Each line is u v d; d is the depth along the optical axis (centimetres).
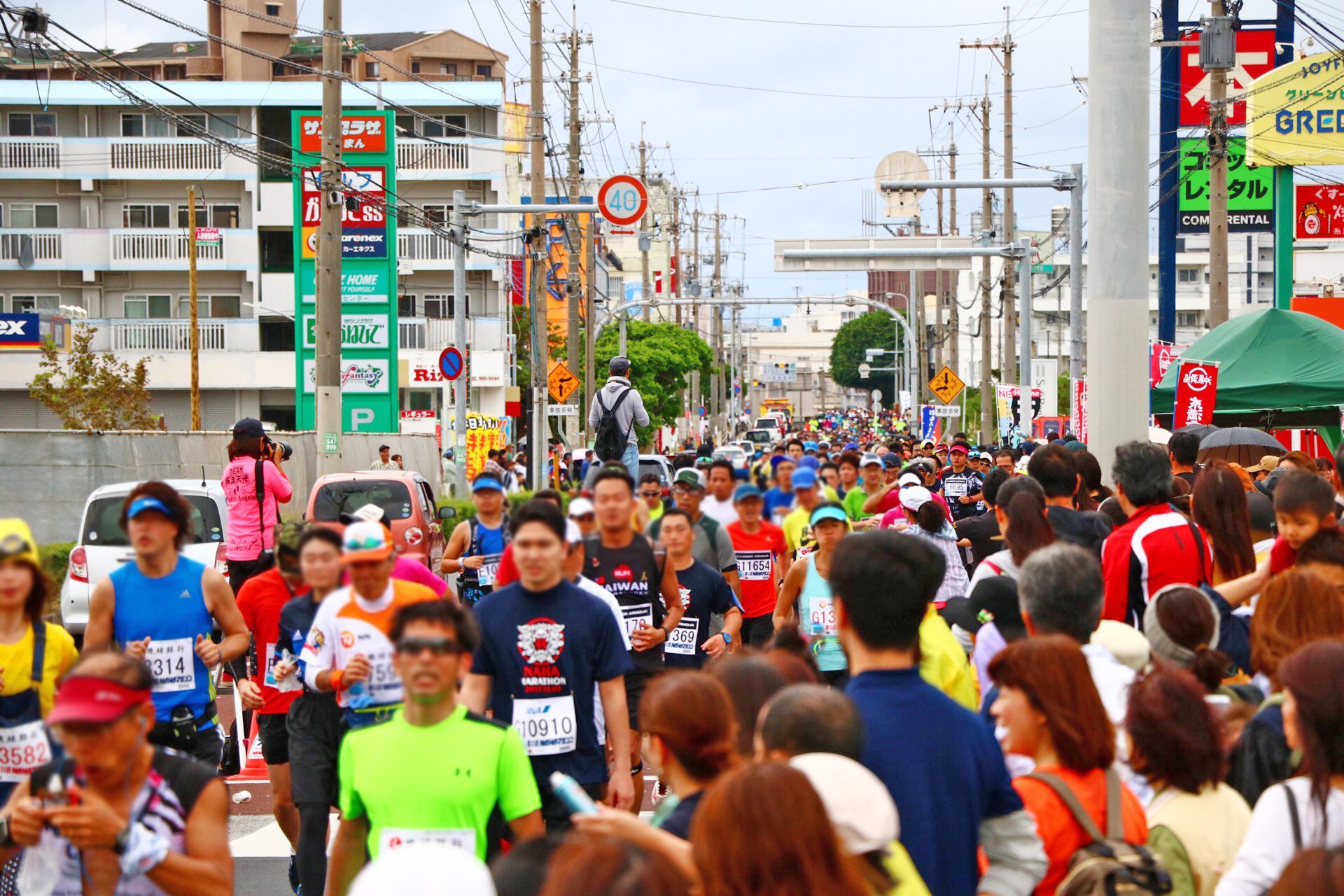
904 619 1377
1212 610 1820
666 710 1330
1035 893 1333
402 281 18388
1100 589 1695
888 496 4294
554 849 1079
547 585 2009
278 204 17825
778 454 3706
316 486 5716
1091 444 4488
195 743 2261
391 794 1575
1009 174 14300
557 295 17125
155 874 1314
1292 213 9181
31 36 5362
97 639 2244
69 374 16688
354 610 2153
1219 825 1388
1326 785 1241
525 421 18812
